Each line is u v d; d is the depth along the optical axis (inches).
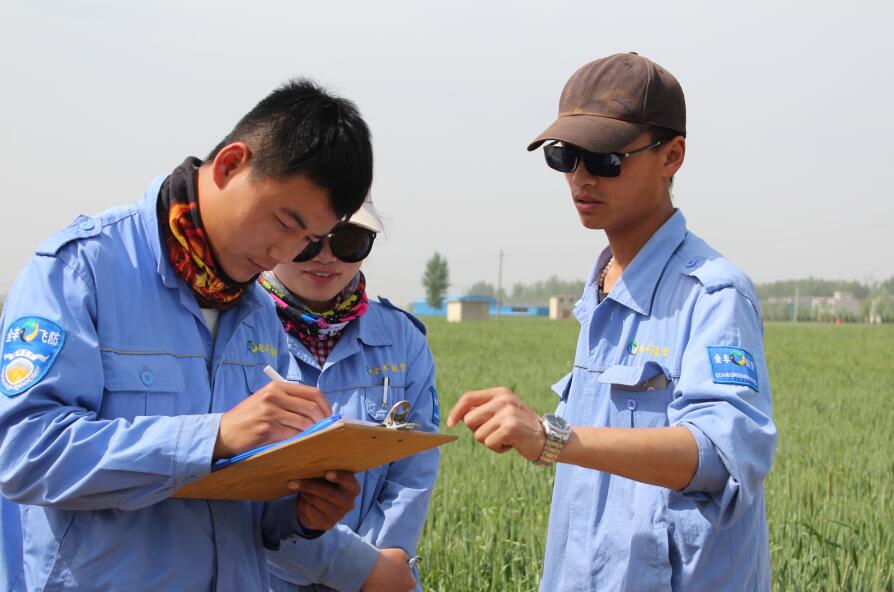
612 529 130.1
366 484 150.3
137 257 104.0
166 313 104.4
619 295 135.4
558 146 135.4
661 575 124.7
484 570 233.9
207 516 105.0
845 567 232.7
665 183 137.6
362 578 132.2
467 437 446.3
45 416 93.7
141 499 95.0
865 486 349.4
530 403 650.8
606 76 134.4
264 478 100.3
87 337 97.7
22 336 95.7
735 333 122.6
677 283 131.6
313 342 158.6
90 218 104.5
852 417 626.2
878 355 1446.9
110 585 97.7
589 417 136.9
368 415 155.8
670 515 124.9
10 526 102.3
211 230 103.0
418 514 148.3
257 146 99.9
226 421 96.4
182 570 102.0
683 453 113.0
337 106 101.7
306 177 98.3
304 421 97.9
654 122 132.1
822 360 1315.2
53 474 92.4
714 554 123.7
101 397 99.1
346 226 148.0
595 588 130.8
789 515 281.6
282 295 156.0
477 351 1422.2
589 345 140.1
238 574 107.5
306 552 127.6
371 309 164.2
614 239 140.9
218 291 106.7
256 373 113.9
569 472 137.9
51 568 97.5
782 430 527.8
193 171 105.8
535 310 5639.8
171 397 102.5
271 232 101.5
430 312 5369.1
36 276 99.0
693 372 121.7
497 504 292.5
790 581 229.9
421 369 165.8
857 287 6993.1
